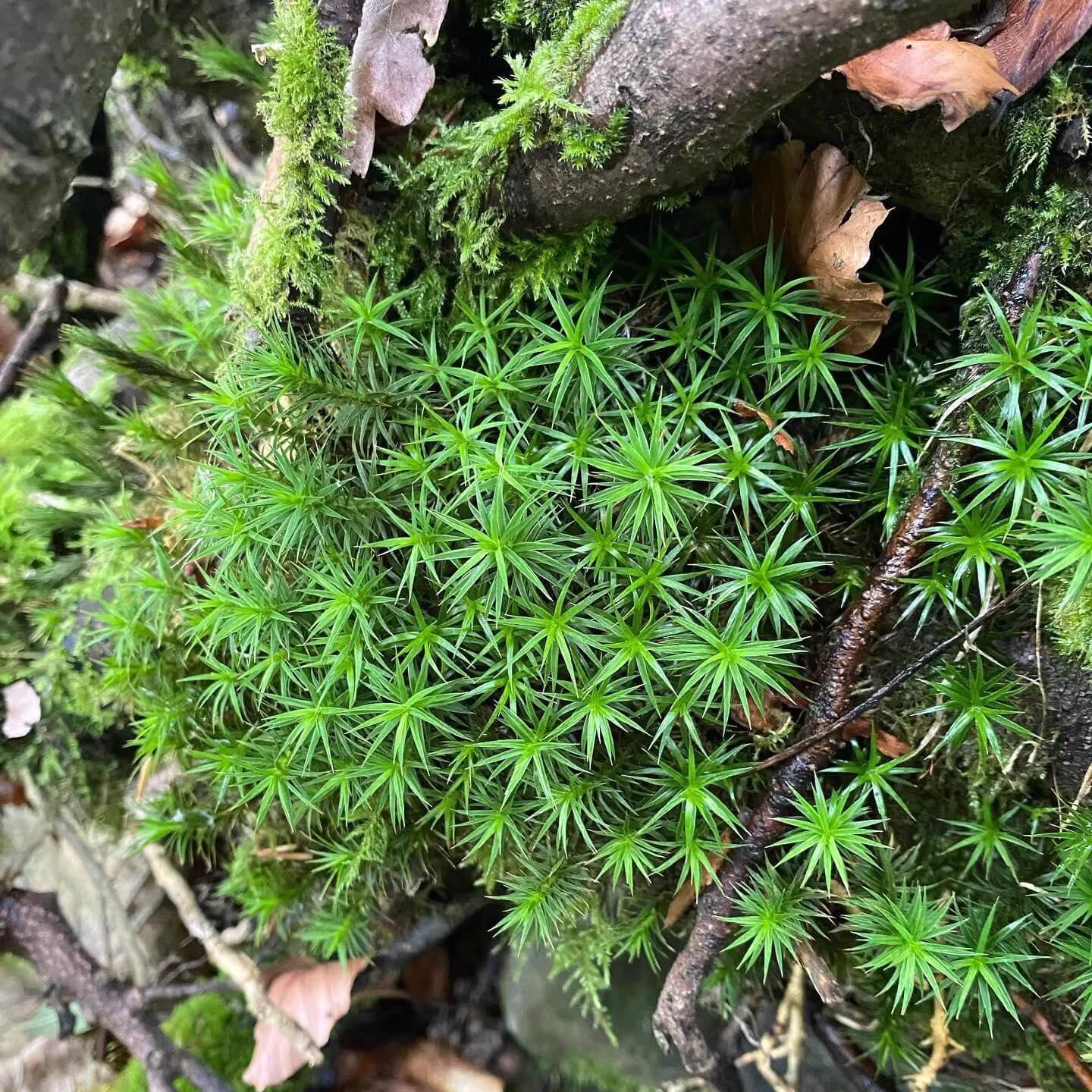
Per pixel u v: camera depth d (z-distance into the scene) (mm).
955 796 188
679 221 186
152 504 237
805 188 174
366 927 232
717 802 175
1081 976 173
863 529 185
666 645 172
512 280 181
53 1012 283
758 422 179
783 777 180
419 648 182
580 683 179
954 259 181
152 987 240
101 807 257
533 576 172
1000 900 182
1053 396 167
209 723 213
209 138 280
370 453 191
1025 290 167
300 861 231
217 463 208
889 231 185
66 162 176
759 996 219
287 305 190
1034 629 173
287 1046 229
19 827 282
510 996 258
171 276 253
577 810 179
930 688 179
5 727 247
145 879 266
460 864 216
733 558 182
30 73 165
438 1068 258
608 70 156
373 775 191
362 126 180
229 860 252
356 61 177
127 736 254
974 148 167
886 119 168
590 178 165
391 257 189
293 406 185
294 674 189
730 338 181
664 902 204
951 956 176
